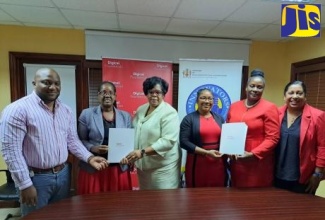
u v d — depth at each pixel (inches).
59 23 121.6
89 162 67.6
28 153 60.4
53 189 64.1
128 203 55.6
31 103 60.6
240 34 135.8
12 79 127.8
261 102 73.8
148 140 75.9
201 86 131.4
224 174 78.2
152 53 138.3
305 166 69.6
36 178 61.4
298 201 58.2
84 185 72.4
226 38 143.6
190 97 131.0
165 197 59.7
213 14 104.9
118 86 128.9
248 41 145.3
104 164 67.3
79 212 50.6
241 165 74.0
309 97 131.6
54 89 61.9
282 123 73.7
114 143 69.1
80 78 135.5
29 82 132.3
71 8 100.2
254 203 56.7
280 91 151.2
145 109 81.6
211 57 143.6
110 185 72.4
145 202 56.3
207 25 120.8
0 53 126.2
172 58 140.5
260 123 71.6
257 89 72.8
